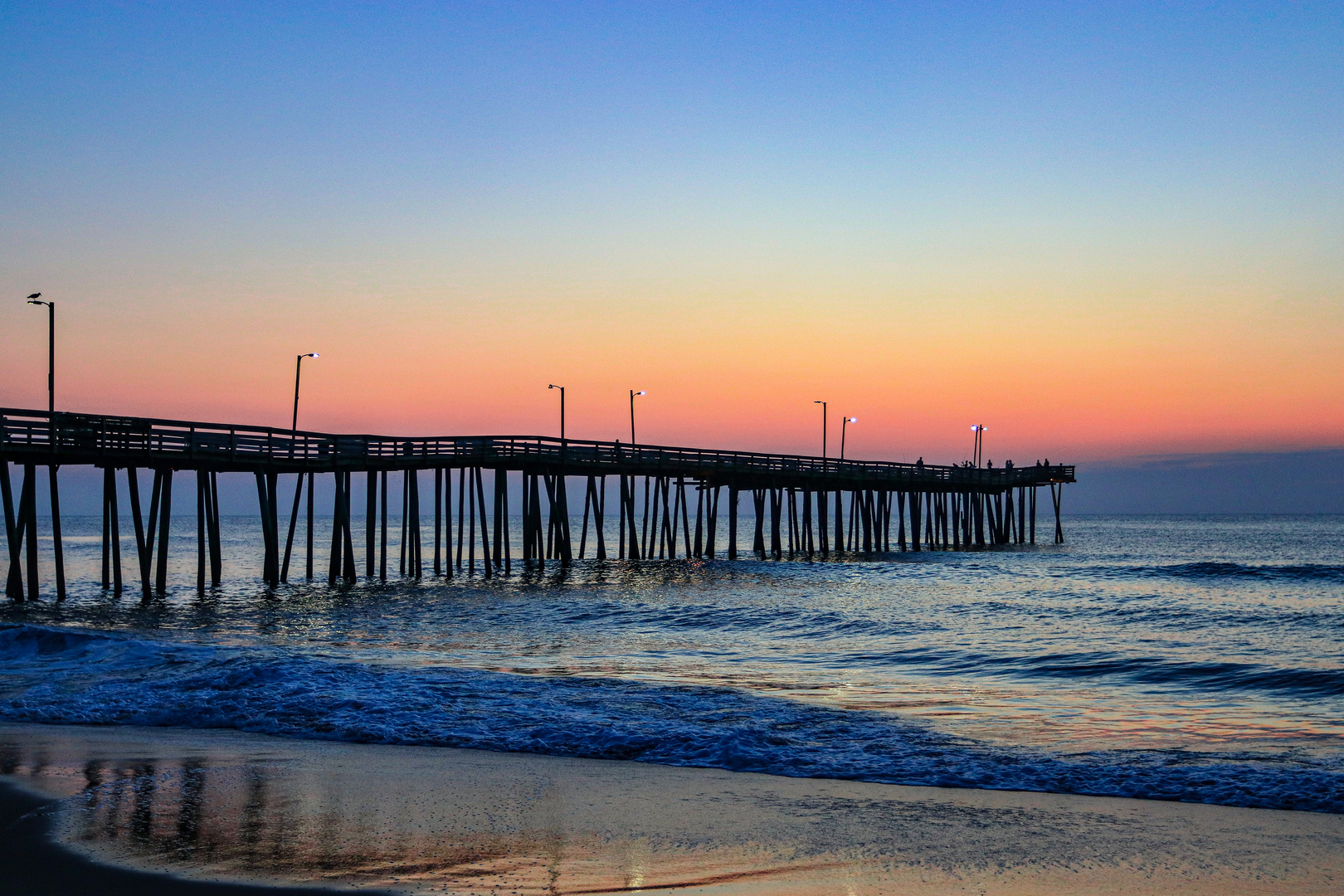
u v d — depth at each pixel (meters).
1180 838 8.88
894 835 8.91
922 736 12.84
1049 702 15.60
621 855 8.27
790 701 15.13
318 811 9.38
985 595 34.66
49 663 18.50
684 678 17.92
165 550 32.94
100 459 30.62
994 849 8.56
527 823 9.14
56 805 9.45
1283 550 82.94
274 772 10.88
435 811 9.48
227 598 33.28
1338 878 7.93
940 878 7.85
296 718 13.74
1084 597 33.59
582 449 43.38
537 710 14.22
